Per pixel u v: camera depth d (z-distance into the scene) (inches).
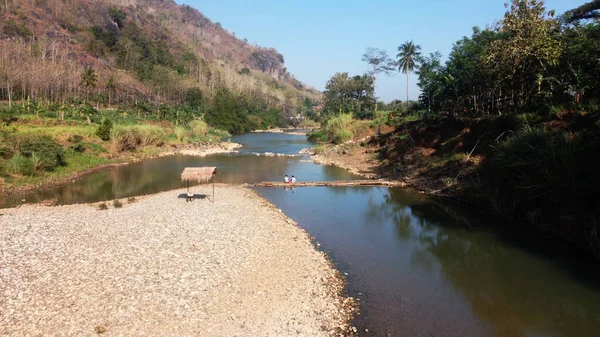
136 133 1952.5
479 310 475.8
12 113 1969.7
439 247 697.6
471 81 1557.6
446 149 1358.3
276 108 5910.4
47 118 2049.7
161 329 391.5
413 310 472.1
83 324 387.5
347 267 601.6
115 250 576.1
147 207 866.1
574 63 1071.0
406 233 776.9
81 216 763.4
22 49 3053.6
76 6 4921.3
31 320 387.5
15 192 1057.5
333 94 3826.3
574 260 630.5
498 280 560.4
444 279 564.1
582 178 719.7
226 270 536.1
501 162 914.7
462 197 1035.9
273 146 2650.1
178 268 526.6
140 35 5270.7
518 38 1080.8
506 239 733.3
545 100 1119.6
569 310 477.1
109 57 4360.2
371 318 449.7
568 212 706.8
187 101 4232.3
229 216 812.6
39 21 4133.9
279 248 646.5
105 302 429.7
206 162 1770.4
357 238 743.7
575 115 938.1
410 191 1173.1
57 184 1196.5
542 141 810.2
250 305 452.8
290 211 932.0
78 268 508.4
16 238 611.5
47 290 447.5
